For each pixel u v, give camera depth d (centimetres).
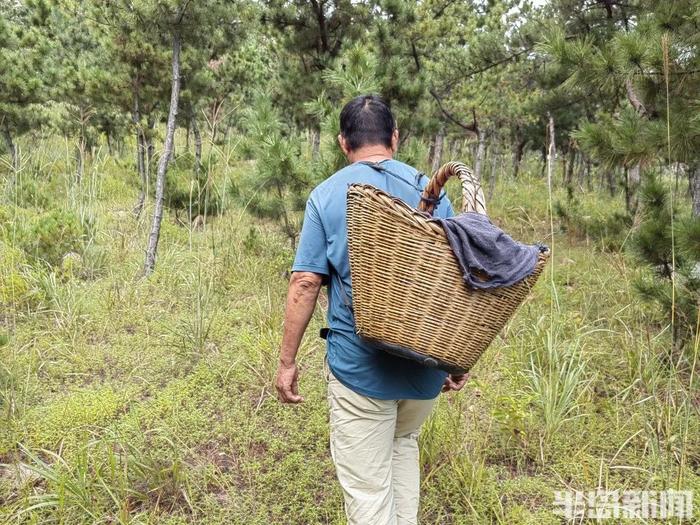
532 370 361
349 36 685
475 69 893
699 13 344
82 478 261
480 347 172
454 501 274
